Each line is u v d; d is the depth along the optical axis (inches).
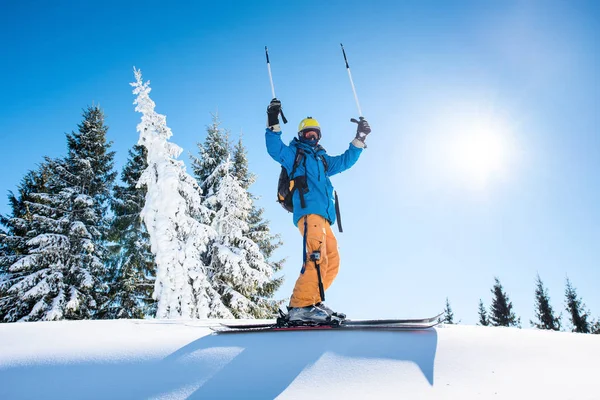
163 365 83.4
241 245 724.0
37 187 962.7
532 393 68.7
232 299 693.3
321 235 130.0
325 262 129.8
